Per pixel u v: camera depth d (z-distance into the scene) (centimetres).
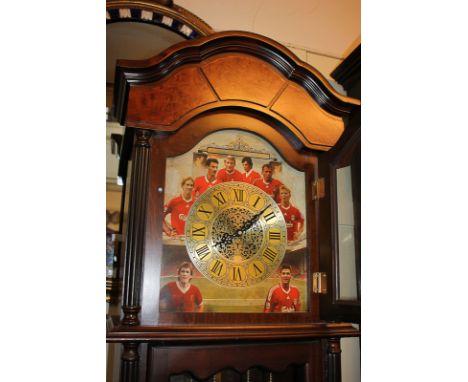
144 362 101
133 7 153
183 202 115
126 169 144
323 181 124
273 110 123
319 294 120
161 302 108
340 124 128
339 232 117
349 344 160
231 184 121
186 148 117
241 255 117
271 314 116
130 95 111
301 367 114
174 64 114
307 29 181
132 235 106
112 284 140
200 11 167
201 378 103
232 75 120
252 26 172
